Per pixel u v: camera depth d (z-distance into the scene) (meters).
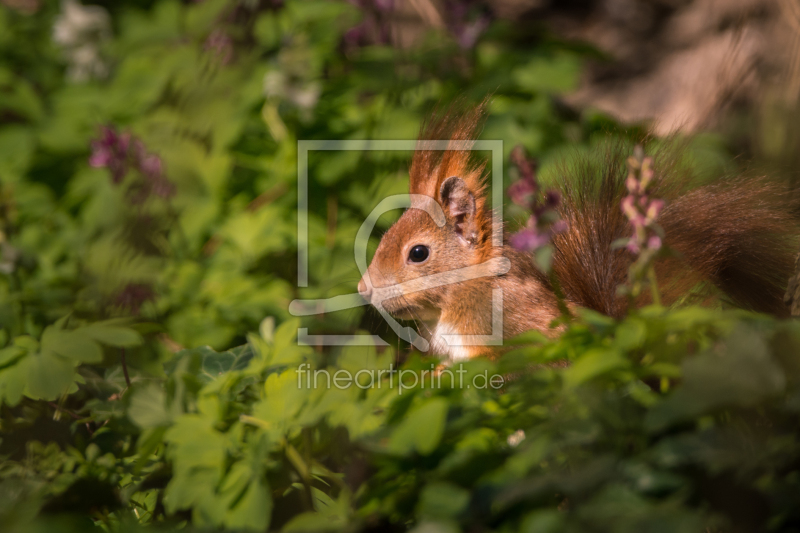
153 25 6.32
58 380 3.02
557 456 2.42
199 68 6.11
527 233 2.88
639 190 2.79
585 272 4.07
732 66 8.07
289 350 3.18
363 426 2.73
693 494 2.22
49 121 6.96
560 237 4.15
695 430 2.43
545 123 6.54
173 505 2.60
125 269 5.11
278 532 2.70
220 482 2.60
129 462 3.42
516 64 6.72
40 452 3.42
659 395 2.67
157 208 5.55
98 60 7.46
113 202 5.51
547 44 7.26
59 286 4.92
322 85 6.62
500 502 2.11
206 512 2.53
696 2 10.80
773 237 4.02
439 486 2.26
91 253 5.24
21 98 7.02
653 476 2.16
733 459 2.14
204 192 5.75
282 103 6.31
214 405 2.89
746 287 4.01
